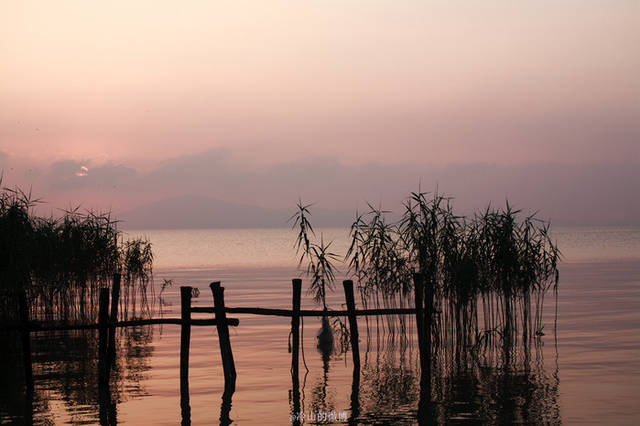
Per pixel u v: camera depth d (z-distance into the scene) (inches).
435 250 655.1
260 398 481.4
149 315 932.0
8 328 506.0
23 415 439.5
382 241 677.3
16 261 565.6
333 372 565.6
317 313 566.3
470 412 435.5
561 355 620.4
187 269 1929.1
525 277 693.3
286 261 2420.0
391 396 481.4
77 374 565.3
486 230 692.7
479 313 883.4
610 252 2763.3
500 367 572.4
